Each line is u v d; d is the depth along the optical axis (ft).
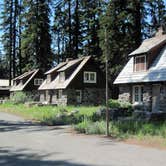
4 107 165.89
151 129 62.54
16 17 249.75
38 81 221.87
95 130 68.54
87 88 168.96
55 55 241.96
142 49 114.52
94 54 193.47
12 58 252.21
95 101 170.09
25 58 249.34
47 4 222.07
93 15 197.26
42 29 221.46
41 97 201.87
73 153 46.26
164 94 103.76
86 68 169.27
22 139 61.00
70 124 87.76
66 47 225.56
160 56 109.91
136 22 152.25
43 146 52.80
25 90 219.00
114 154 44.98
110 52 149.18
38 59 222.89
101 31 152.05
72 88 166.20
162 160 40.86
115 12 151.33
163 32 123.54
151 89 109.19
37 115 110.63
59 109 127.75
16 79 237.25
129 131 64.64
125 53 151.23
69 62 183.21
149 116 78.84
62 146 52.54
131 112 97.76
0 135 66.95
